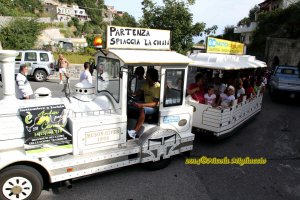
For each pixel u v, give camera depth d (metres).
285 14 32.53
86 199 4.38
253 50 34.62
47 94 5.08
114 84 4.90
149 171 5.45
